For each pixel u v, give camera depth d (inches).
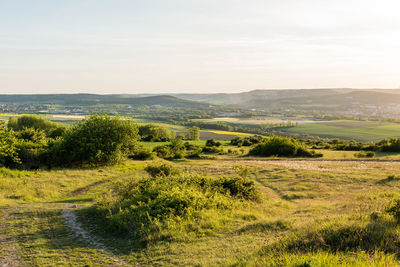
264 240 368.2
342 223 357.7
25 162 1384.1
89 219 539.8
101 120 1627.7
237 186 797.2
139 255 351.9
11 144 1298.0
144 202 589.0
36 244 391.5
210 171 1599.4
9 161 1293.1
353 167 1603.1
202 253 341.1
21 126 3572.8
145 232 430.6
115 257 348.8
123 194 728.3
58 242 406.0
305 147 2571.4
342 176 1261.1
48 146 1531.7
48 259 338.0
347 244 307.1
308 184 1130.7
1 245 385.4
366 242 304.2
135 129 1704.0
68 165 1489.9
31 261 331.0
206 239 402.3
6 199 765.9
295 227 406.6
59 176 1168.8
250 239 382.0
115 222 481.7
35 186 949.8
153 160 2213.3
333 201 762.2
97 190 974.4
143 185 761.0
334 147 3112.7
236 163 2041.1
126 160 1827.0
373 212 418.0
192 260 318.0
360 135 6628.9
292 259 266.5
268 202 774.5
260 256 299.6
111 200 660.7
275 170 1553.9
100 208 587.2
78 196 890.7
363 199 704.4
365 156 2251.5
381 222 366.3
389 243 296.2
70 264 324.2
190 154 2682.1
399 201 460.1
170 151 2628.0
